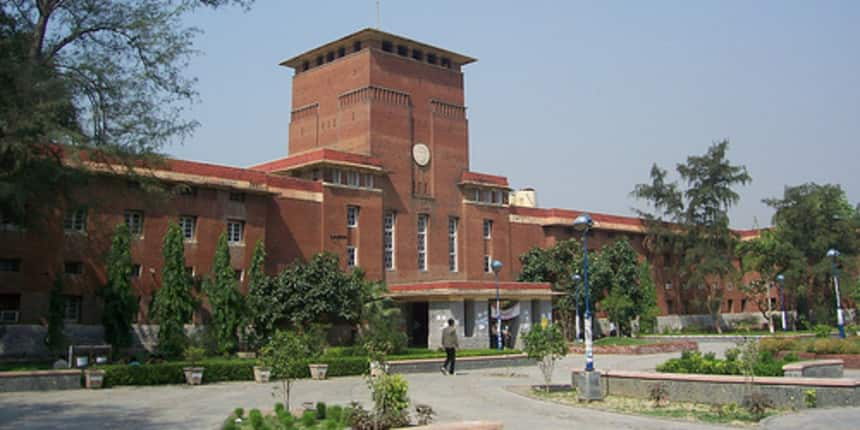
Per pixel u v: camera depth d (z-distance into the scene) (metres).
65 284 32.62
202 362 26.61
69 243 32.94
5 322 31.23
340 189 45.09
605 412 18.58
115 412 18.23
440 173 52.50
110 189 34.06
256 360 28.47
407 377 29.11
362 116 48.59
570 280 53.41
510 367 35.34
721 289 66.81
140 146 24.95
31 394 21.69
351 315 37.56
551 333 23.16
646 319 59.47
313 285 37.28
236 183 39.03
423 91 52.31
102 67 24.66
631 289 55.91
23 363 29.23
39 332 31.72
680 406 19.41
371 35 49.41
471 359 34.03
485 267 54.25
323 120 51.66
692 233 65.94
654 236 66.31
